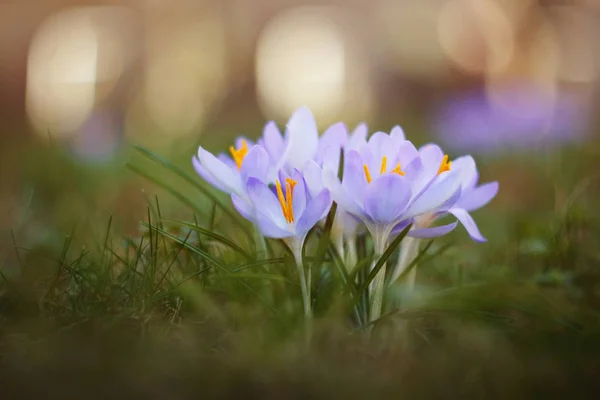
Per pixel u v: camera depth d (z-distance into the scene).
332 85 3.46
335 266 0.67
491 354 0.61
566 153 1.28
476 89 3.24
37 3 3.03
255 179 0.63
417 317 0.65
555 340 0.63
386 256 0.63
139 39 3.14
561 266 0.78
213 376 0.58
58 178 1.22
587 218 0.85
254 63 3.31
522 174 1.48
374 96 3.40
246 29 3.34
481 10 3.37
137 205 1.14
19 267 0.77
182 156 1.42
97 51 3.04
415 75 3.44
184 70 3.14
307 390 0.58
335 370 0.59
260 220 0.63
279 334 0.63
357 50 3.51
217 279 0.68
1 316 0.65
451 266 0.80
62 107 2.76
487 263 0.80
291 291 0.66
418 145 1.76
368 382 0.58
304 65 3.45
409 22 3.51
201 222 0.88
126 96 2.93
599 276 0.74
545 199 1.14
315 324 0.62
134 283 0.66
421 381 0.59
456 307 0.67
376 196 0.62
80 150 1.43
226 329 0.63
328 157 0.64
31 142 1.75
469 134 1.66
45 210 1.08
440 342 0.63
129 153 1.60
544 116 1.65
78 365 0.59
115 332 0.62
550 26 3.12
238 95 3.23
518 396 0.58
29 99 2.81
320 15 3.51
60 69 2.97
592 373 0.60
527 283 0.71
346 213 0.66
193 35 3.22
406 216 0.63
